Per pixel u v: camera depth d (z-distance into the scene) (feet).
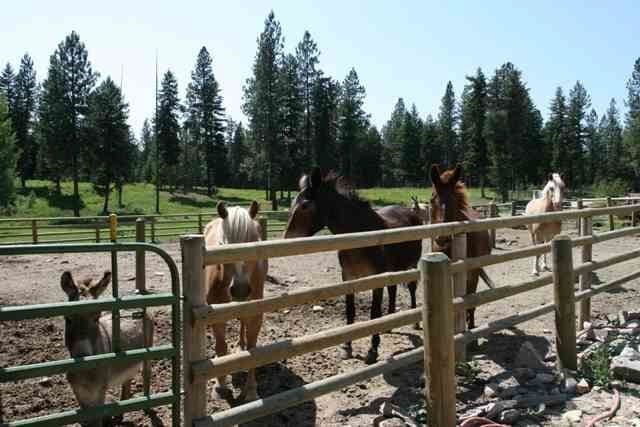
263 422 13.28
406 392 15.01
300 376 16.99
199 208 169.89
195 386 9.64
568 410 13.35
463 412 13.32
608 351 17.22
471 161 203.00
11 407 14.43
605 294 28.22
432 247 19.04
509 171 189.16
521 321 17.37
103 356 9.05
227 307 9.99
